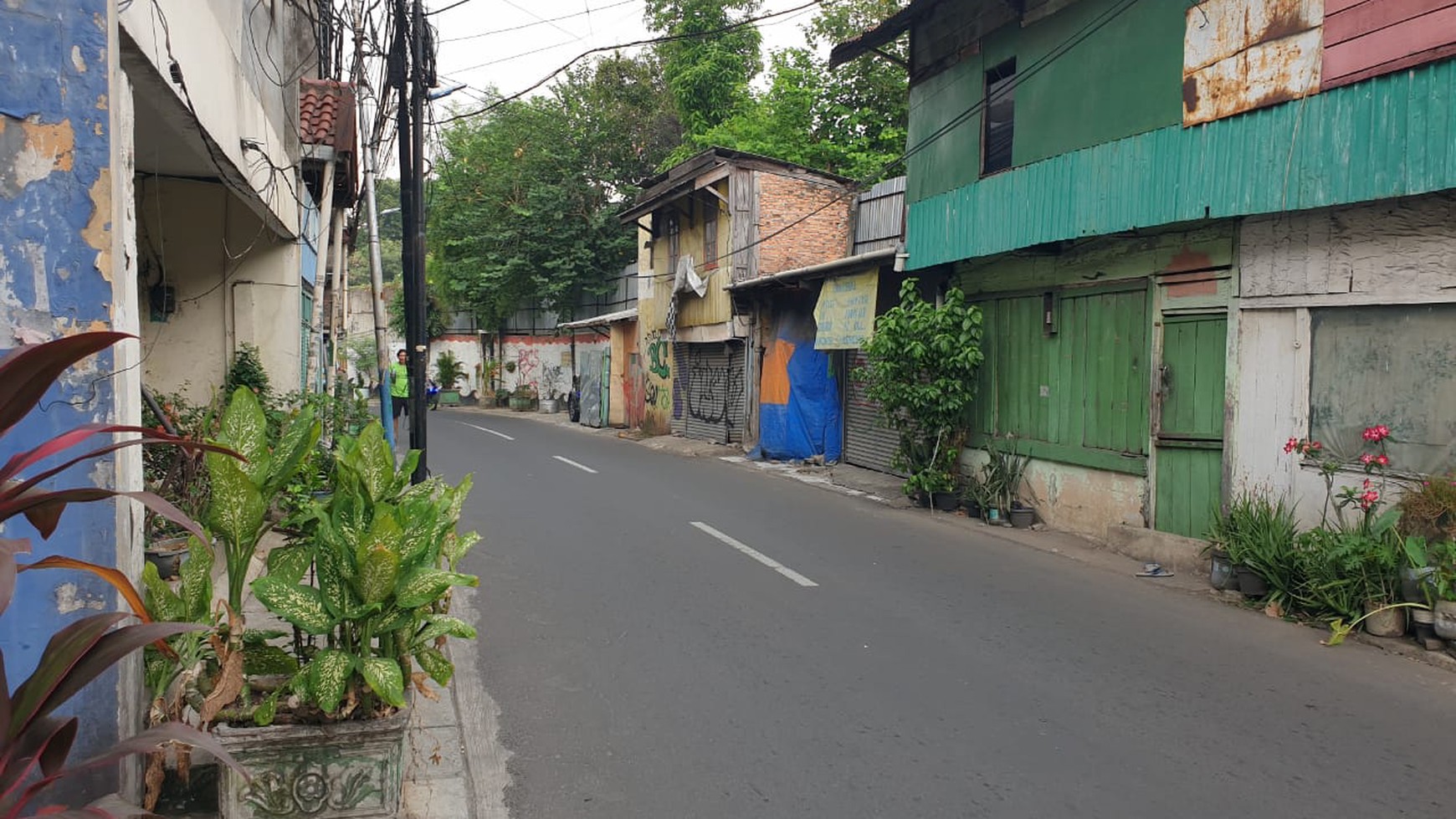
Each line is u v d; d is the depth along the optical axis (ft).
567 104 100.37
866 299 45.34
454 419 95.66
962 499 37.42
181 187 34.73
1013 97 35.65
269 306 38.65
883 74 75.87
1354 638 20.02
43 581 9.78
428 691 11.96
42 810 6.91
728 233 63.10
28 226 9.84
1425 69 20.42
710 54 84.58
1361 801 12.51
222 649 10.55
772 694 16.57
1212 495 27.22
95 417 10.09
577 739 14.70
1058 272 33.83
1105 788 12.90
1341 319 23.39
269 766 10.52
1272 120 24.11
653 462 55.47
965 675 17.49
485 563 26.89
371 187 34.81
